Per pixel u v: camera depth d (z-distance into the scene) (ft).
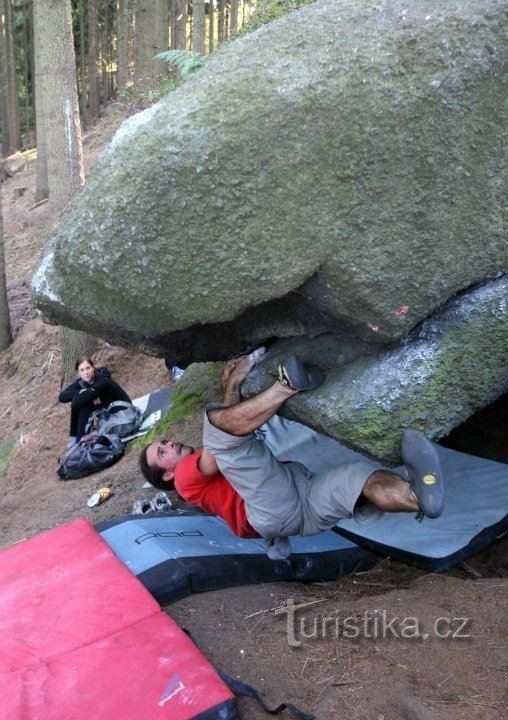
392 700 7.09
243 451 9.36
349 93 6.80
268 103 6.86
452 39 6.86
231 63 7.22
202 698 7.11
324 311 7.99
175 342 9.14
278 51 7.10
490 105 7.09
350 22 7.04
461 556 10.59
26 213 48.06
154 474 11.55
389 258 7.27
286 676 7.84
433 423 7.88
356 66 6.82
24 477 23.45
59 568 10.02
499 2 6.94
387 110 6.82
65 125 23.43
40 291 8.11
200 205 7.09
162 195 7.11
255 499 9.45
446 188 7.21
